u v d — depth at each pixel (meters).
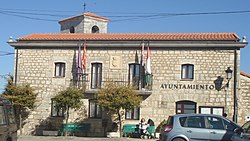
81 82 27.14
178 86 26.00
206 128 14.73
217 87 25.48
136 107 25.64
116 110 24.89
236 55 25.36
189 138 14.68
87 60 27.42
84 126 26.95
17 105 26.75
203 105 25.58
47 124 27.62
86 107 27.17
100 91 25.19
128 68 26.78
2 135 11.78
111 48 27.14
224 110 25.27
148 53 26.20
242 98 25.20
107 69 27.03
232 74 25.33
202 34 27.94
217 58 25.62
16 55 28.47
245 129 12.03
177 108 26.00
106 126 26.66
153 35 28.45
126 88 24.94
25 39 28.25
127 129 26.27
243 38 25.31
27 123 27.86
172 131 14.81
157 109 26.14
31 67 28.19
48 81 27.89
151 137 25.20
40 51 28.19
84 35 29.66
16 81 28.28
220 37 26.14
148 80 25.98
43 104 27.83
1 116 12.11
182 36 27.38
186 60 26.02
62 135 27.16
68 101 25.64
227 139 14.50
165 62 26.28
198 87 25.73
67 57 27.77
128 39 26.75
